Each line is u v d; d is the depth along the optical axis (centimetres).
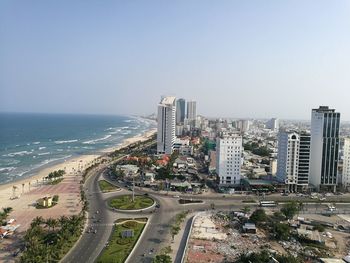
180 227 18862
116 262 14012
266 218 19775
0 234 17088
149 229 18438
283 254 15200
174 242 16612
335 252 16125
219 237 17450
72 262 14138
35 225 16625
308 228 18962
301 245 16838
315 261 14975
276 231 17725
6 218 19762
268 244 16750
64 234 15612
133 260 14500
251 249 15988
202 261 14550
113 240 16575
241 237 17612
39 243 14762
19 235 17312
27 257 13038
